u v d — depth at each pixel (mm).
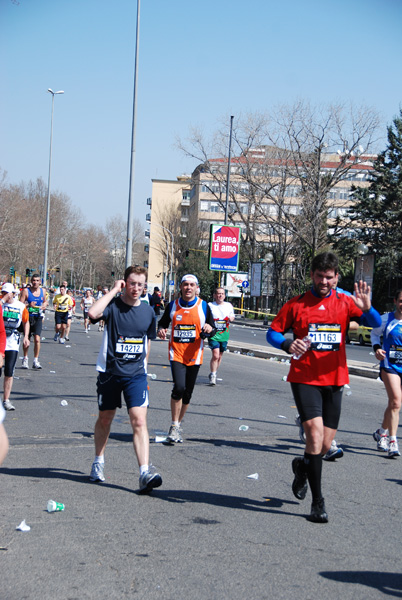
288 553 4664
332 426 5547
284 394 13227
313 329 5461
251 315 62594
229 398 12320
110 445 7898
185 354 8180
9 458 7086
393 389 7973
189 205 117438
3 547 4551
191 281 8102
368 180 57781
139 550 4602
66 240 115125
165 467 6996
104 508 5520
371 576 4316
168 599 3844
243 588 4039
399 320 8047
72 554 4477
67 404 10562
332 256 5484
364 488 6531
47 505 5387
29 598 3787
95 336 28625
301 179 48344
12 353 9984
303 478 5688
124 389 6066
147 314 6078
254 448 8125
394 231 55594
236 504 5809
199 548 4688
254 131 51125
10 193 79750
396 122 56625
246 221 55594
